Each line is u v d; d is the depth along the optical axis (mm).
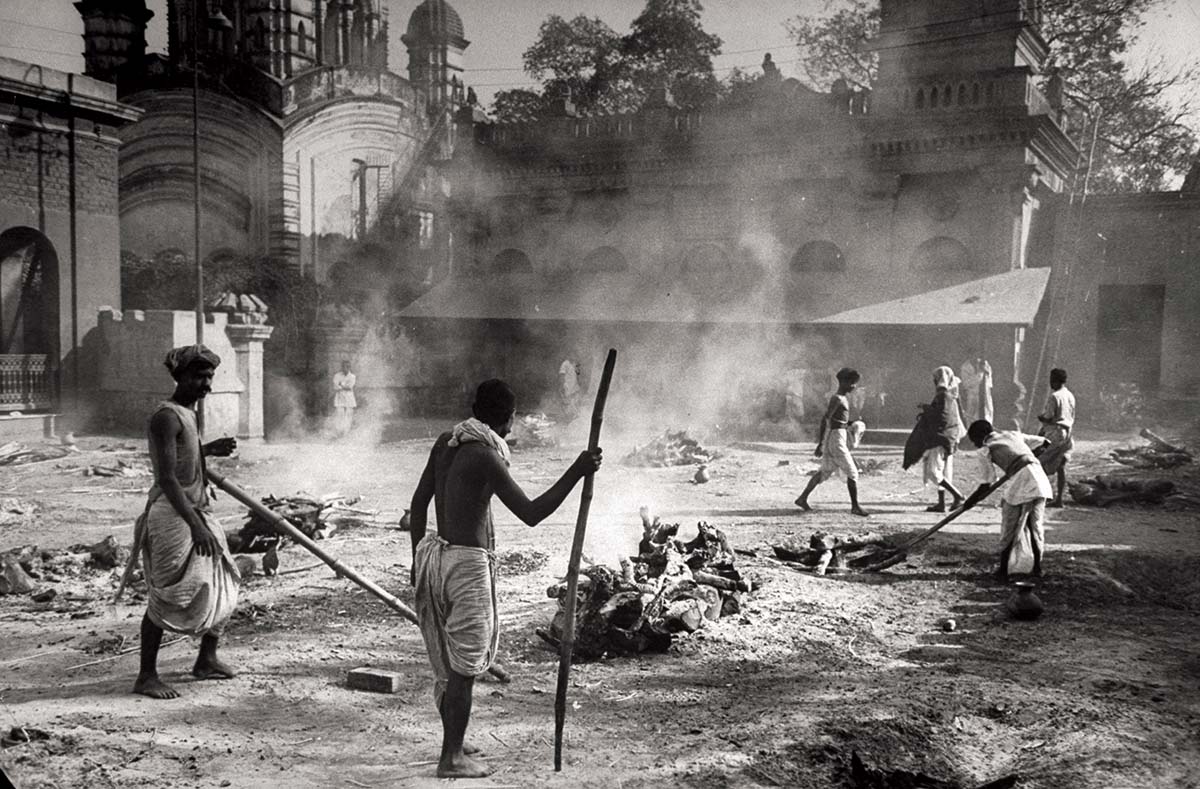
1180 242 22688
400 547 8930
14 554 7844
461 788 3645
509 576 7703
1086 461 15953
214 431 19391
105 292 21375
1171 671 5848
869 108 22703
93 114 20922
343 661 5477
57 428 20141
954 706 4965
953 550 9180
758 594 7238
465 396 25781
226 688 4918
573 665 5594
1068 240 23562
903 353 22516
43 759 3781
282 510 9250
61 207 20469
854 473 11227
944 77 21766
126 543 9133
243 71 30141
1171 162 23672
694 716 4707
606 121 25344
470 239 27594
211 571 4859
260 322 20312
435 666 3873
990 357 21281
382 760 3965
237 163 30422
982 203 21875
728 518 10945
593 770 3914
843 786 3943
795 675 5484
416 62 31266
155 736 4141
